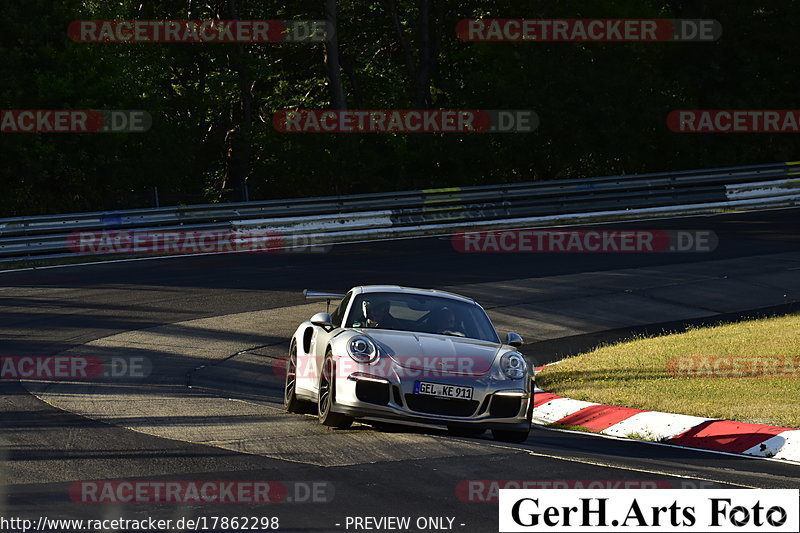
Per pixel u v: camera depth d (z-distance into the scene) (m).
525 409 32.97
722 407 40.19
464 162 141.25
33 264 89.06
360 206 107.62
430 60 162.62
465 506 22.48
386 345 33.09
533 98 140.12
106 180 126.00
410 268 86.06
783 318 66.25
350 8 165.38
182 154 137.88
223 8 166.50
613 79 143.00
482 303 72.44
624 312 71.56
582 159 148.75
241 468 25.80
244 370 52.22
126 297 72.75
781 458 32.97
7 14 121.56
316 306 70.56
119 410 36.03
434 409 32.09
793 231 104.56
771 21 155.50
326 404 33.22
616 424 39.19
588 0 145.62
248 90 161.00
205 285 78.12
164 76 150.12
